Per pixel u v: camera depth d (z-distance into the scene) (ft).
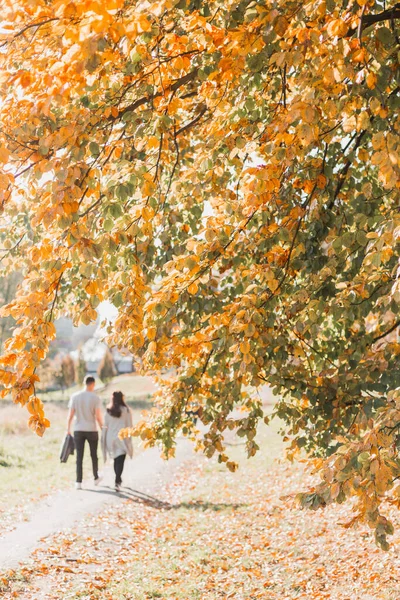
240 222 18.49
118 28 12.48
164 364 21.80
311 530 40.47
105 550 37.42
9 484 54.70
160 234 20.92
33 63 15.87
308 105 14.24
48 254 15.42
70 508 46.52
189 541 39.99
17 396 14.47
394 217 14.65
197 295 19.66
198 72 18.58
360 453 14.94
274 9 14.71
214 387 23.71
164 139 17.84
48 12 14.69
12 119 16.21
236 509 48.42
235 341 19.15
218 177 19.65
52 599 28.43
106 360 221.87
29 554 34.96
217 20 18.34
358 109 17.61
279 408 22.65
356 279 19.01
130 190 15.62
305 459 23.13
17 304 15.03
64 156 14.42
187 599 29.58
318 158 18.97
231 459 72.23
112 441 53.42
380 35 15.61
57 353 202.49
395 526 36.52
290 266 19.89
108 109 16.74
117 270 18.49
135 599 29.22
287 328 21.30
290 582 31.48
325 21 16.03
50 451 76.28
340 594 28.91
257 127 19.62
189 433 27.78
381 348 21.62
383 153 13.25
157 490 55.83
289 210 19.53
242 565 34.63
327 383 21.72
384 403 20.21
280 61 14.79
